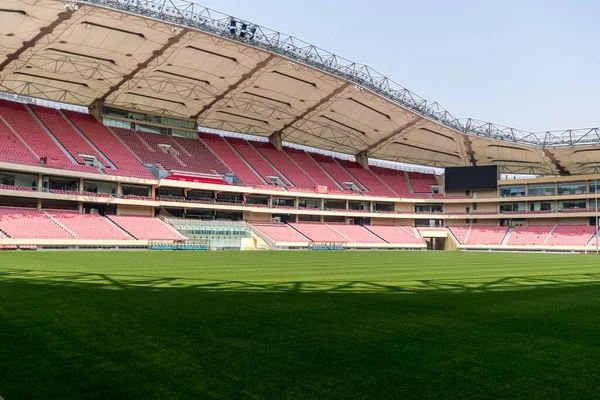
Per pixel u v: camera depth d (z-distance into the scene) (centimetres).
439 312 1043
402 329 855
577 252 6512
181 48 4459
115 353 669
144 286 1450
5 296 1184
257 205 6681
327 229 7100
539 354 693
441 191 8394
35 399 503
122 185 5928
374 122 6500
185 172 6253
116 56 4597
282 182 7156
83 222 5034
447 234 7788
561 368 626
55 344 714
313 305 1118
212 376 576
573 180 7356
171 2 3891
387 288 1512
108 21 3888
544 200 7488
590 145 6353
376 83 5362
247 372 592
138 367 607
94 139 5984
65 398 507
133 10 3716
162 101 6106
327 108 6119
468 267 2738
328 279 1791
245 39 4322
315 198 7394
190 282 1590
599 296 1381
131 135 6444
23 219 4625
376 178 8400
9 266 2127
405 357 667
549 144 6556
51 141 5566
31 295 1207
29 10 3600
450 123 6275
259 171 7156
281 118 6700
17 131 5438
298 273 2062
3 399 502
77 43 4259
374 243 6988
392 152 7950
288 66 4869
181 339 754
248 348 705
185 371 593
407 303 1180
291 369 606
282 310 1038
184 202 6025
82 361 630
